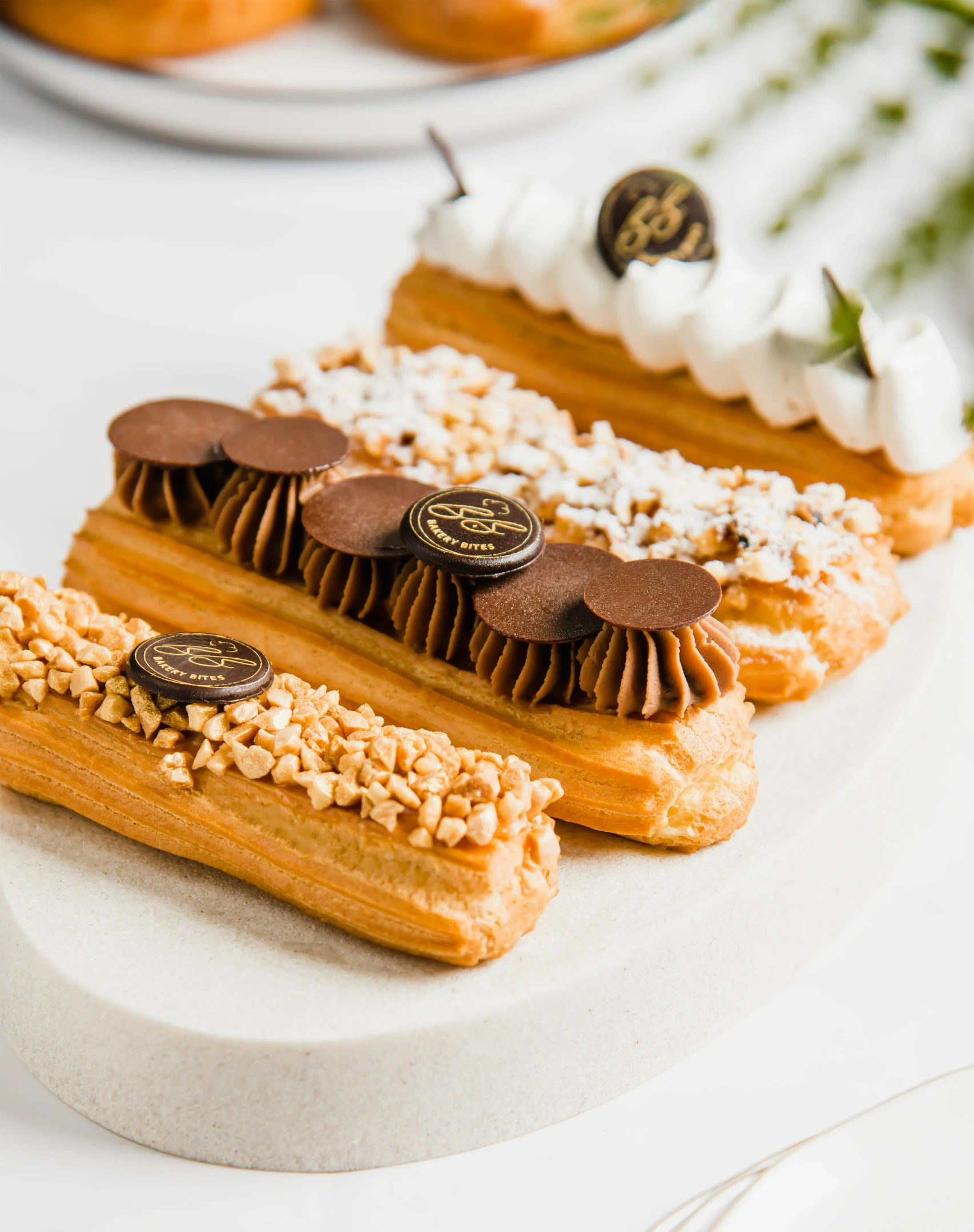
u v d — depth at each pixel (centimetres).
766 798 65
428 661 65
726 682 63
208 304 86
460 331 77
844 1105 61
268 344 84
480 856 60
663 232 74
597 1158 60
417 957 61
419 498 66
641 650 62
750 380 71
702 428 73
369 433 70
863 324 71
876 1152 58
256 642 67
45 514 77
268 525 67
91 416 81
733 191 91
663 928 61
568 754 63
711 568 67
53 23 91
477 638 64
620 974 61
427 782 61
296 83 93
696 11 94
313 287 87
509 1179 60
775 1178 57
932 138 83
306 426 68
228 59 94
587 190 90
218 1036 59
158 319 86
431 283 78
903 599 69
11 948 62
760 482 69
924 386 70
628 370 74
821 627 67
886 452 70
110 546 69
